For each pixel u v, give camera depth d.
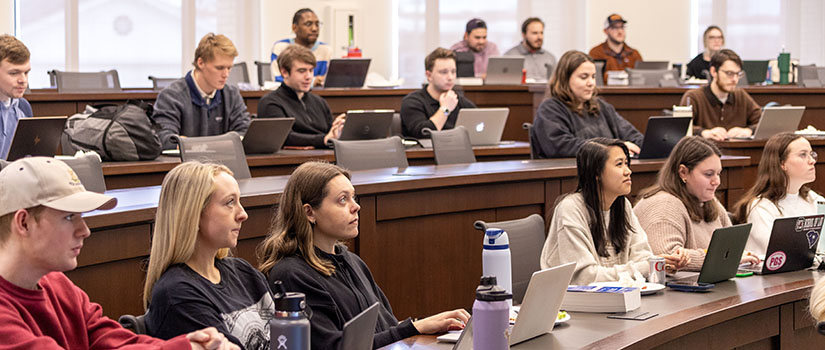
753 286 2.94
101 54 9.43
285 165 4.79
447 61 6.15
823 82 9.51
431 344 2.24
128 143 4.34
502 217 4.16
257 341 2.23
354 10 10.46
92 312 1.99
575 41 11.51
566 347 2.19
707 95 6.47
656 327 2.38
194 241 2.15
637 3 11.71
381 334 2.33
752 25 12.32
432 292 3.89
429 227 3.86
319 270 2.45
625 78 8.84
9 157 3.94
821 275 3.13
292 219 2.47
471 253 4.05
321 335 2.34
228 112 5.30
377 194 3.61
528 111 8.26
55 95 6.38
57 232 1.76
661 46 11.89
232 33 10.01
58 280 1.95
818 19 12.49
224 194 2.18
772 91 7.83
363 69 7.77
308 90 5.77
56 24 9.18
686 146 3.50
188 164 2.20
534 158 5.16
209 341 1.82
